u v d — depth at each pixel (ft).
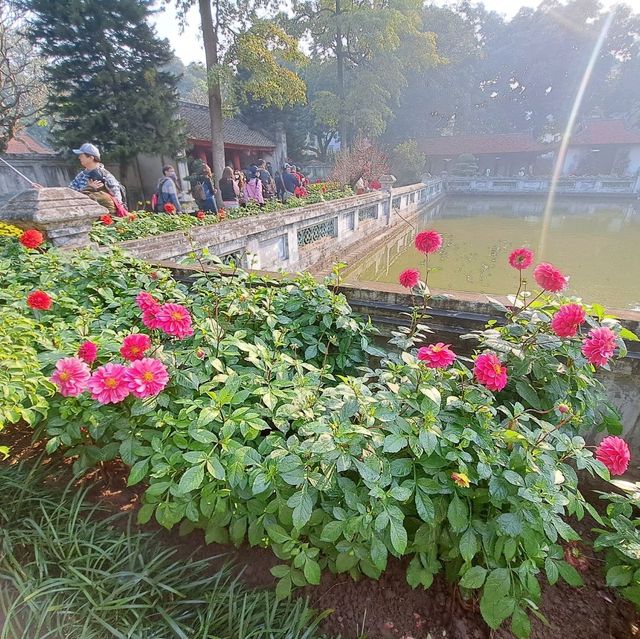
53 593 3.72
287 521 3.74
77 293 7.68
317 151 92.32
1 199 32.68
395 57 64.23
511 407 5.25
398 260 28.48
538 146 90.99
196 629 3.66
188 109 55.26
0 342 4.91
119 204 15.23
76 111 34.99
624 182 69.21
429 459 3.81
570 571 3.62
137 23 35.96
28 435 6.06
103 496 5.16
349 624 3.93
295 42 36.83
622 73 99.60
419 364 4.40
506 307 5.91
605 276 23.32
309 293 6.91
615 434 5.38
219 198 35.60
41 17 33.94
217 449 4.17
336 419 3.81
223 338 5.75
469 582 3.48
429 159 94.58
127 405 4.73
